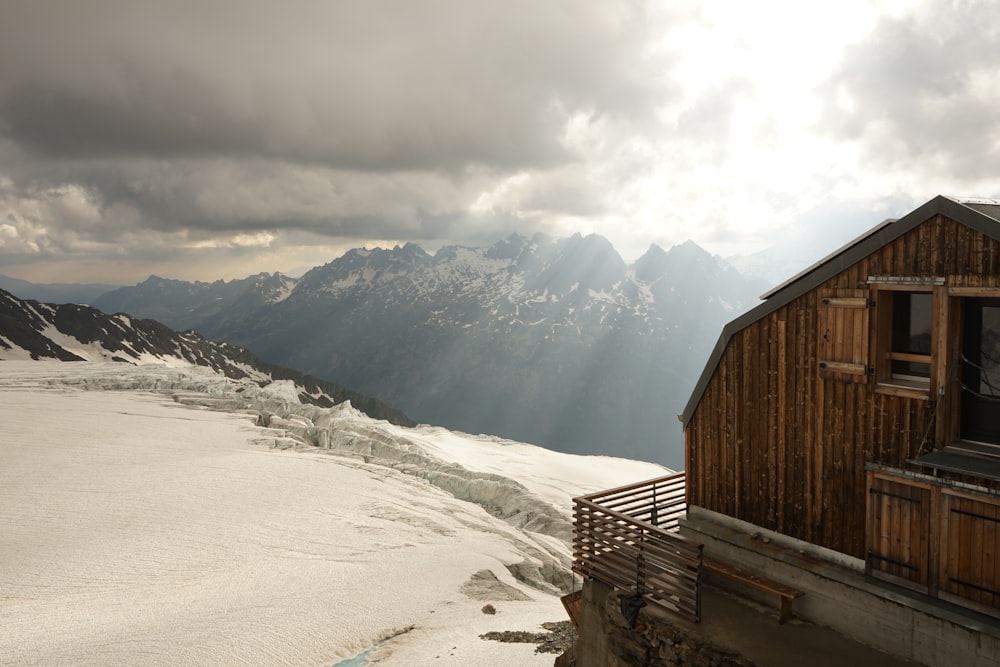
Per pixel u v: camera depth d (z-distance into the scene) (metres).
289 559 49.56
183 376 132.75
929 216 10.43
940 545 10.39
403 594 41.56
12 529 53.47
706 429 14.87
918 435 10.89
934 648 10.43
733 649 10.98
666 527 16.80
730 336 14.04
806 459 12.71
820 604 12.12
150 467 74.69
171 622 35.38
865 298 11.52
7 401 104.44
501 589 45.00
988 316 10.36
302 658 31.48
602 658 14.05
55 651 30.41
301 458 83.00
